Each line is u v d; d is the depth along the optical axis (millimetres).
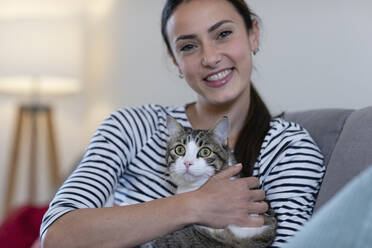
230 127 1180
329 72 2105
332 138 1188
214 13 1092
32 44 2691
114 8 2959
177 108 1246
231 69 1113
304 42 2162
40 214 1963
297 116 1360
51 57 2697
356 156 1040
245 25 1162
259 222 917
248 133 1116
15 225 1916
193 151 1046
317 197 1064
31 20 2699
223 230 965
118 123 1108
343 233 393
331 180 1051
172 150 1072
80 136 3125
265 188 1053
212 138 1078
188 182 1060
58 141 3148
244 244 969
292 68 2191
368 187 400
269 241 978
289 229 959
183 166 1035
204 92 1134
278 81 2221
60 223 881
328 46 2105
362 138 1062
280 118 1207
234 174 947
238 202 900
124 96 2910
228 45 1099
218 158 1062
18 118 2783
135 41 2863
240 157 1088
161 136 1135
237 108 1164
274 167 1052
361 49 2033
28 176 3002
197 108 1205
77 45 2738
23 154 3023
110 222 860
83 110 3105
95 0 3047
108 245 858
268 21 2232
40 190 3047
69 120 3137
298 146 1068
